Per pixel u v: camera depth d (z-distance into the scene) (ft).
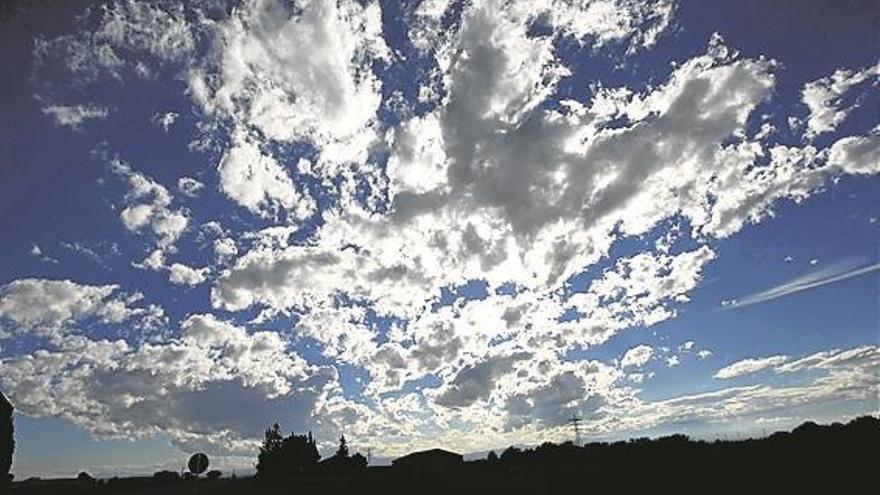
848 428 216.13
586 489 137.90
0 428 126.52
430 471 243.40
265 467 273.33
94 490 224.53
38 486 226.17
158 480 252.83
